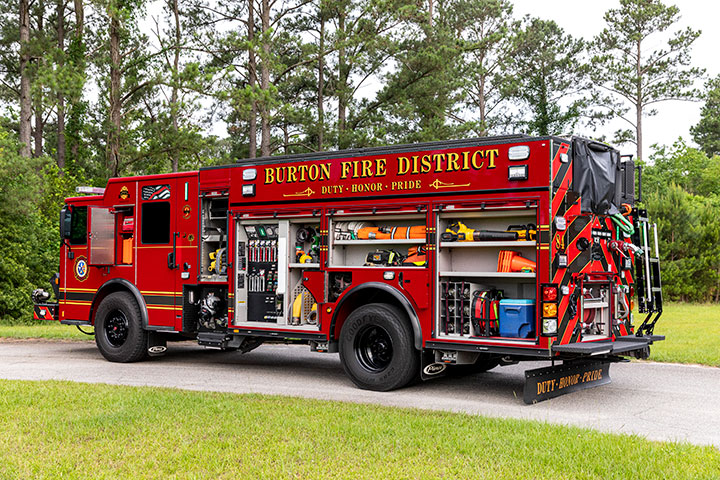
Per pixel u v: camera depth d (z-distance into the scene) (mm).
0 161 18125
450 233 7918
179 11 30594
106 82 24453
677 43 39688
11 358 11227
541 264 7254
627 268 8477
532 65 40688
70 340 14055
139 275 10641
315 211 8859
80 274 11414
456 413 6605
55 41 31906
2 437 5656
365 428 5832
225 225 10156
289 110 25156
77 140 28828
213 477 4672
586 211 7703
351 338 8492
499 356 8562
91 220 10898
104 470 4824
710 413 7090
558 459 4941
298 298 9117
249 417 6242
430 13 33312
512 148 7461
